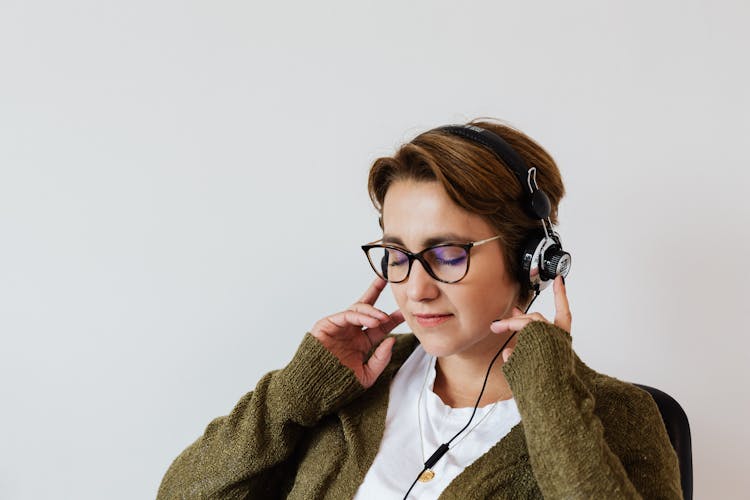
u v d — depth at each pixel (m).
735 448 1.49
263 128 1.58
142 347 1.67
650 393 1.18
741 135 1.41
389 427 1.14
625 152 1.46
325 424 1.20
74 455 1.71
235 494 1.18
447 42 1.51
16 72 1.59
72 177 1.62
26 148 1.61
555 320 1.03
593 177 1.48
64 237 1.64
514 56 1.48
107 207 1.63
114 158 1.61
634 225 1.47
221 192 1.61
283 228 1.61
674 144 1.43
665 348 1.49
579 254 1.51
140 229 1.63
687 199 1.44
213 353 1.67
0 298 1.66
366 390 1.21
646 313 1.49
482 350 1.11
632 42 1.43
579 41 1.45
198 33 1.57
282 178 1.59
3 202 1.63
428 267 1.00
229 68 1.57
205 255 1.63
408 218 1.02
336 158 1.57
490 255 1.01
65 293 1.66
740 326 1.45
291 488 1.25
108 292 1.65
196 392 1.68
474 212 0.99
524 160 1.07
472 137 1.01
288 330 1.64
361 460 1.11
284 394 1.15
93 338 1.67
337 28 1.54
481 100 1.51
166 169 1.61
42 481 1.71
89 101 1.60
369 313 1.16
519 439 1.03
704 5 1.39
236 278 1.63
